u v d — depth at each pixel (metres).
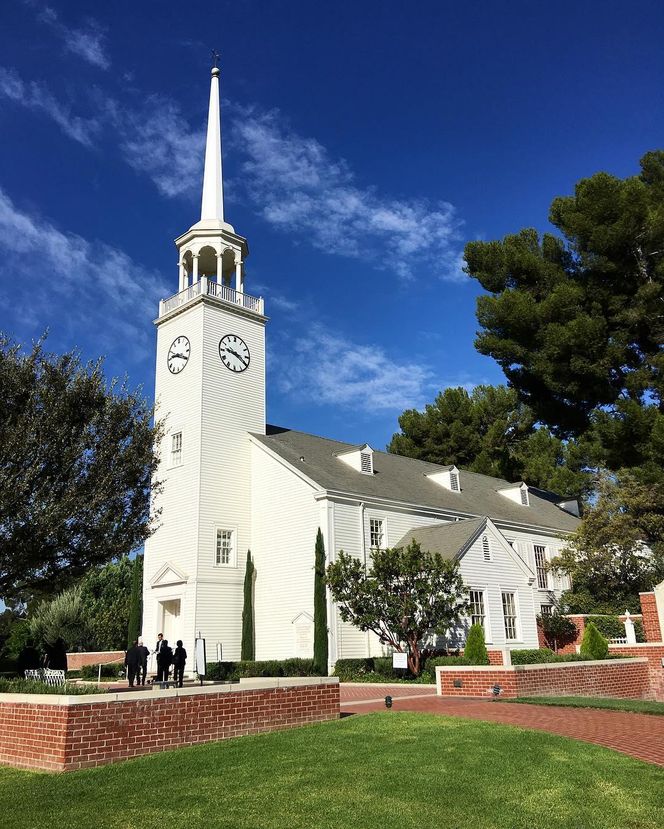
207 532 32.47
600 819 7.68
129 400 18.62
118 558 18.41
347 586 26.45
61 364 17.48
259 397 36.84
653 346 42.66
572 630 34.53
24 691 12.81
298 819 7.74
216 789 8.97
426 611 25.33
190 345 35.56
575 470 60.34
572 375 43.19
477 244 47.59
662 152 47.00
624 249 41.44
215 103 41.47
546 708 15.95
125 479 18.06
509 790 8.79
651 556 37.72
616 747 11.44
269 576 32.44
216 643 31.39
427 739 11.76
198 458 33.28
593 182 41.72
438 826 7.50
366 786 9.02
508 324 44.81
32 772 10.62
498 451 60.50
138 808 8.23
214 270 40.69
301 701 14.21
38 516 15.77
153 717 11.62
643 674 22.94
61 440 16.66
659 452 37.44
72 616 42.56
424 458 62.38
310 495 31.55
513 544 41.19
